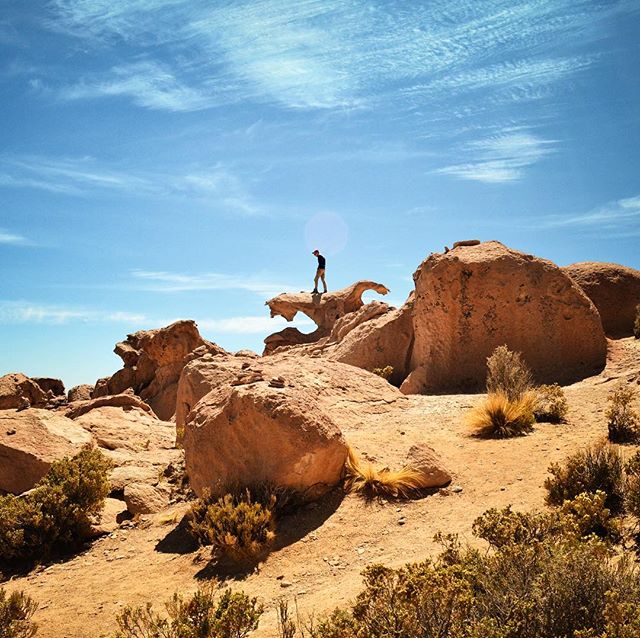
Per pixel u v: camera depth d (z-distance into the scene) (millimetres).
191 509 9609
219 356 17641
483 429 11906
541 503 8453
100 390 34062
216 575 8148
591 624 4703
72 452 12281
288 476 9500
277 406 9773
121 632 6277
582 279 20719
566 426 11812
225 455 9953
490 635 4578
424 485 9695
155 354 32469
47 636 7125
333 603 6648
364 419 13836
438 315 18141
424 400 15312
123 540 9969
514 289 17703
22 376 29000
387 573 5574
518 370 13828
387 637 4836
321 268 37125
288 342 36031
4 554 9469
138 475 12406
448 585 5055
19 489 11781
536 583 4984
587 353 17266
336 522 9008
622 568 5180
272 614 6781
